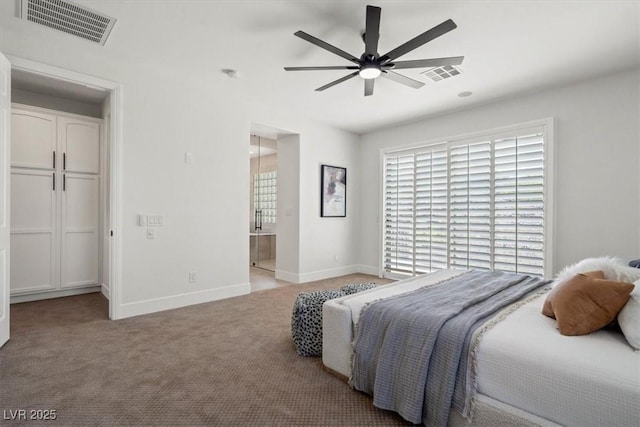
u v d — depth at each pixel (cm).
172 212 351
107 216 387
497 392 139
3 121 245
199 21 247
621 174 325
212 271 385
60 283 386
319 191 518
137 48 289
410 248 503
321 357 238
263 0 222
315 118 492
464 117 445
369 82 291
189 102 363
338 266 549
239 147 410
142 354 239
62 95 391
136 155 325
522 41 268
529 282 247
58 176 383
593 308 144
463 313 173
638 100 315
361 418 167
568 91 357
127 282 321
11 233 354
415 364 157
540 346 135
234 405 177
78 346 251
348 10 232
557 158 364
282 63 318
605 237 334
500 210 404
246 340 267
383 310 184
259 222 704
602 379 115
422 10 228
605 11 228
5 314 253
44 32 262
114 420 163
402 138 520
